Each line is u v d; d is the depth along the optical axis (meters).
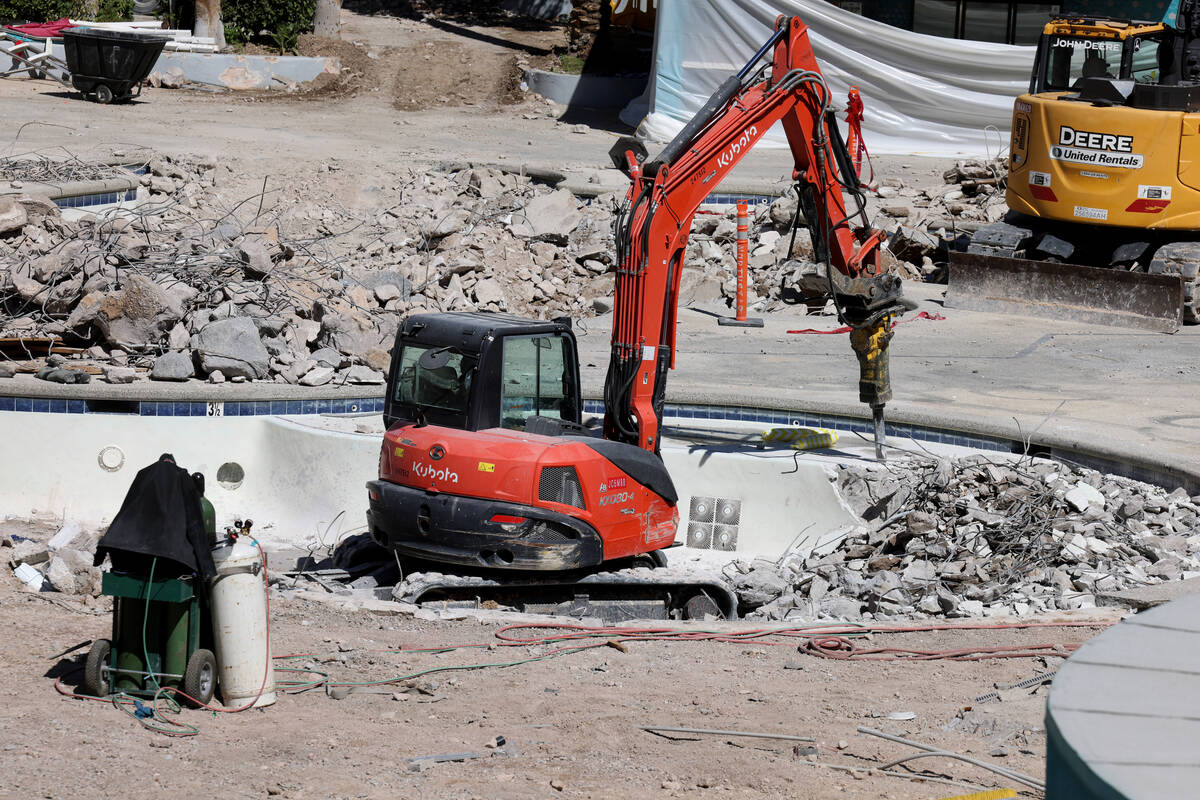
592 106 58.50
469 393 20.02
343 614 18.41
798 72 22.73
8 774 11.34
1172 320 33.84
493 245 38.88
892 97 50.38
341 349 28.84
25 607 17.53
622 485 20.28
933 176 45.81
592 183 42.56
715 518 24.67
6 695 13.76
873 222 41.28
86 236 32.19
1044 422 25.42
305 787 11.56
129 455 25.89
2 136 42.34
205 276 30.38
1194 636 8.18
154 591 13.49
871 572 22.42
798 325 35.41
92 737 12.55
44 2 59.28
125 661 13.91
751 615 21.09
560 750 12.91
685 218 21.67
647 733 13.54
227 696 13.99
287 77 58.06
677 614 20.84
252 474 26.36
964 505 22.95
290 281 31.42
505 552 19.45
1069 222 36.66
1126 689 7.32
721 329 34.66
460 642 17.36
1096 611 18.48
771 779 12.16
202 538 13.52
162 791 11.28
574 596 20.55
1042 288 35.66
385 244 38.34
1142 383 28.92
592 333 34.25
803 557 23.59
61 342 28.41
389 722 13.75
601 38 62.62
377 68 60.69
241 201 40.31
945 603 20.14
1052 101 35.03
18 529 24.27
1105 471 23.72
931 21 52.09
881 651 17.03
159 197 39.38
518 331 20.25
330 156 44.25
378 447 25.17
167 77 56.44
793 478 24.25
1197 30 34.50
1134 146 33.72
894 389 28.11
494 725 13.70
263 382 27.06
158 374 26.70
